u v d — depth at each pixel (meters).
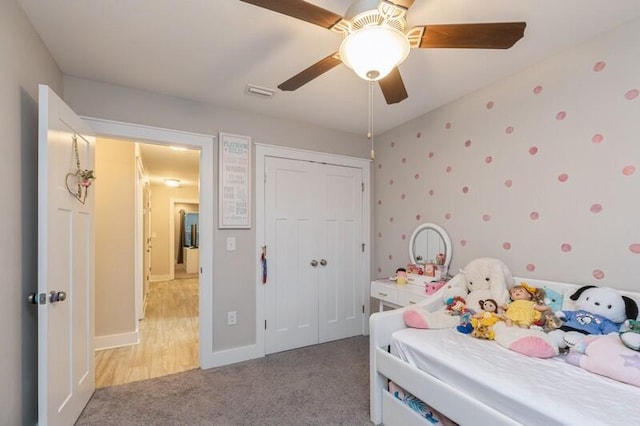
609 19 1.62
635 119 1.62
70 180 1.78
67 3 1.48
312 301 3.15
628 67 1.64
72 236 1.80
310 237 3.15
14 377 1.43
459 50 1.88
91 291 2.11
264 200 2.90
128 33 1.71
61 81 2.11
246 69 2.10
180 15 1.57
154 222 7.53
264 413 1.96
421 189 2.91
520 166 2.13
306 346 3.10
